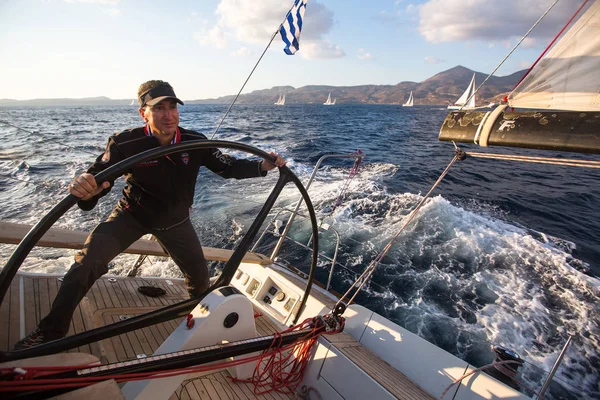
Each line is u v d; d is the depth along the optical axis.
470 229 6.85
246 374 2.05
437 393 2.10
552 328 4.31
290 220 3.42
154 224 1.83
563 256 6.04
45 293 2.25
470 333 4.20
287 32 3.76
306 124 33.31
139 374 1.32
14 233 2.07
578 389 3.48
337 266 5.59
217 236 6.55
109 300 2.50
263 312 2.87
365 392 1.90
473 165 13.38
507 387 1.92
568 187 10.77
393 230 6.71
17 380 1.04
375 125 34.41
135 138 1.67
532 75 1.41
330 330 2.36
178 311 1.70
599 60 1.26
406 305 4.68
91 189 1.26
